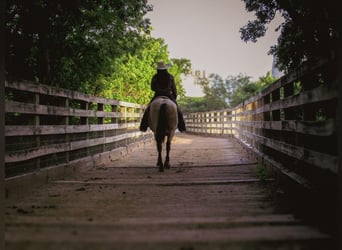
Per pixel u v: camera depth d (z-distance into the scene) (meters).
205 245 2.92
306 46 6.54
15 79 5.48
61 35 9.72
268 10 7.75
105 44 10.49
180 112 8.95
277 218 3.69
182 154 12.70
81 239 2.99
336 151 4.00
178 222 3.49
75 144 7.99
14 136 5.70
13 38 8.73
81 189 5.88
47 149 6.61
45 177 6.52
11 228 3.39
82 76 10.96
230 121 22.22
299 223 3.50
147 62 21.77
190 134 35.47
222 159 10.83
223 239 2.95
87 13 9.79
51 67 9.84
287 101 5.80
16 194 5.43
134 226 3.42
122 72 16.55
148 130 19.03
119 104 12.43
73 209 4.45
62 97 7.40
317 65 4.29
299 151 5.10
